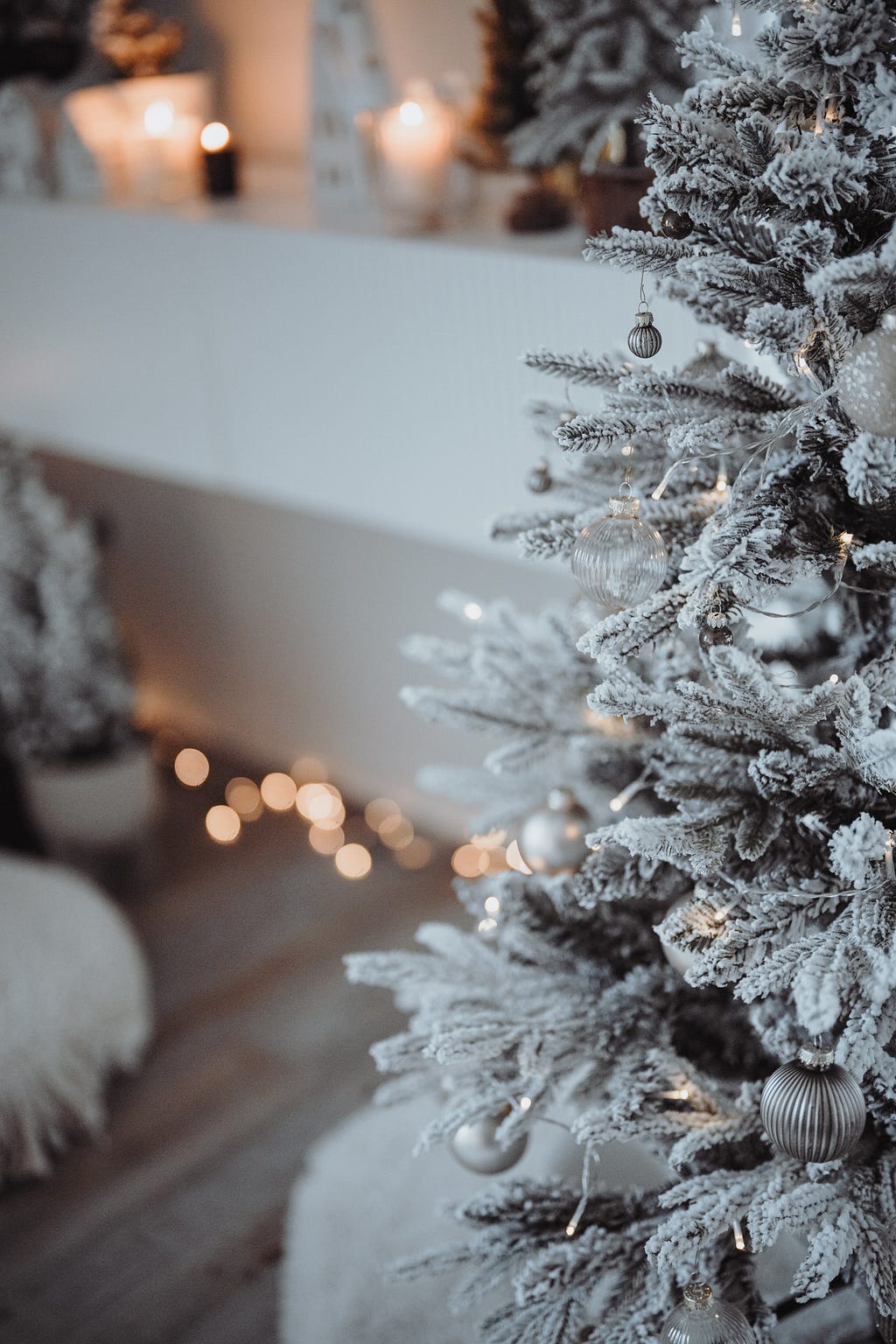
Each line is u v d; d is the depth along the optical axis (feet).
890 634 4.85
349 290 8.28
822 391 4.48
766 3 4.35
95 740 12.32
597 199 6.56
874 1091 4.62
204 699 14.52
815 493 4.61
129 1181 9.42
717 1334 4.53
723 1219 4.48
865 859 4.25
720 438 4.51
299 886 12.47
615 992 5.08
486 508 8.18
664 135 4.35
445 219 8.20
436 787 6.18
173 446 10.12
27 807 12.66
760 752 4.54
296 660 13.39
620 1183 5.33
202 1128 9.85
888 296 4.21
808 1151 4.40
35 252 10.37
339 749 13.58
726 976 4.41
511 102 7.61
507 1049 4.96
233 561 13.32
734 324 4.64
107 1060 10.11
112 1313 8.41
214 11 10.25
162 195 10.03
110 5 9.73
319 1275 7.59
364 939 11.69
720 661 4.40
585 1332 4.79
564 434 4.47
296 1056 10.47
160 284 9.51
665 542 4.76
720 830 4.48
